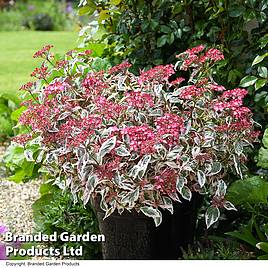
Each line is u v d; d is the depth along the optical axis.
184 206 2.96
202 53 3.72
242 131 2.90
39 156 3.12
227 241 3.10
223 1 3.56
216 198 2.88
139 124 2.88
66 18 10.63
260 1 3.50
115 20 4.09
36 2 11.81
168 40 3.72
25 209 4.04
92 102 3.09
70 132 2.88
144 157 2.67
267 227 2.97
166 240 2.96
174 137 2.71
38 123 2.98
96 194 2.90
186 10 3.81
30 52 8.05
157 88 2.97
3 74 6.89
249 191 3.01
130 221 2.88
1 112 5.21
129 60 3.96
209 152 2.87
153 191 2.77
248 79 3.37
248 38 3.80
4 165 4.67
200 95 2.90
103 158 2.80
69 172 2.94
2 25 10.57
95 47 4.25
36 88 3.32
